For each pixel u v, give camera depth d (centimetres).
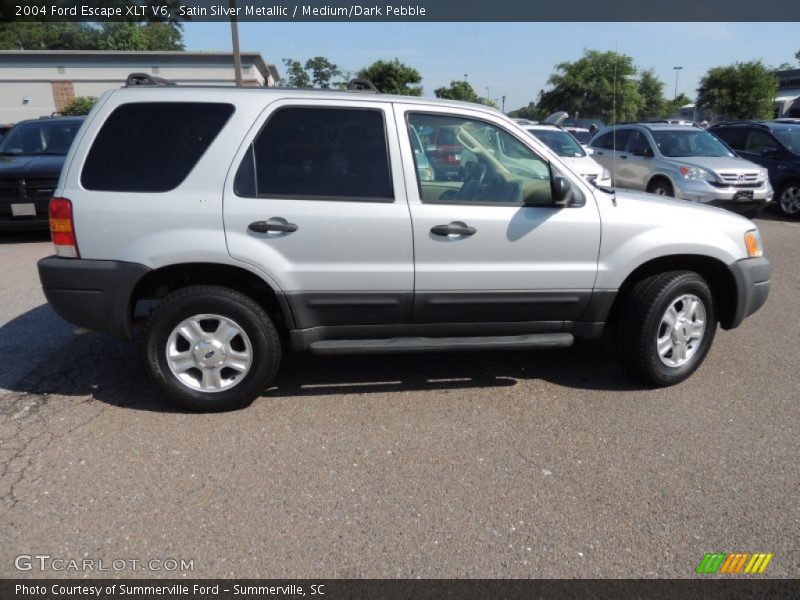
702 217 417
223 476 316
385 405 398
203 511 288
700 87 3894
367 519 285
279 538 272
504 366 464
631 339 414
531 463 332
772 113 3706
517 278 391
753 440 357
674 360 423
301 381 433
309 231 365
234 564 256
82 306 364
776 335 533
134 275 357
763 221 1140
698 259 424
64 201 356
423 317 394
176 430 362
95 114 362
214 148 360
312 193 368
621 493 306
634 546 269
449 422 377
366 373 448
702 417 385
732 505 298
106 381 427
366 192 373
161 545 266
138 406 391
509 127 392
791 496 305
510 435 362
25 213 843
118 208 354
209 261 359
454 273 383
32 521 279
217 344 373
